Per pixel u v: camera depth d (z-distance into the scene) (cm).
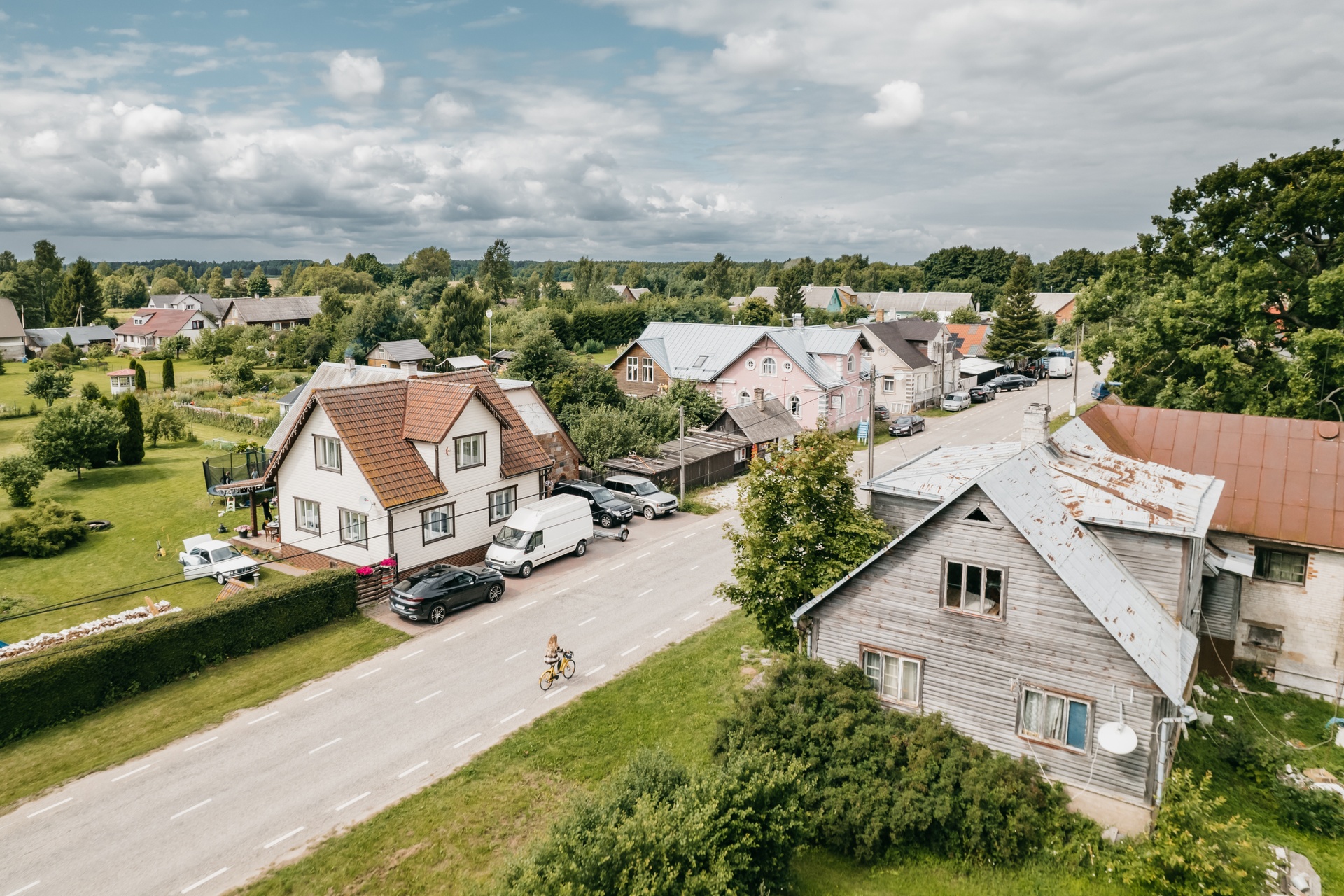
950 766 1681
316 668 2539
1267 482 2600
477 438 3434
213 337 11025
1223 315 3741
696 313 12469
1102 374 9431
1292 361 3675
